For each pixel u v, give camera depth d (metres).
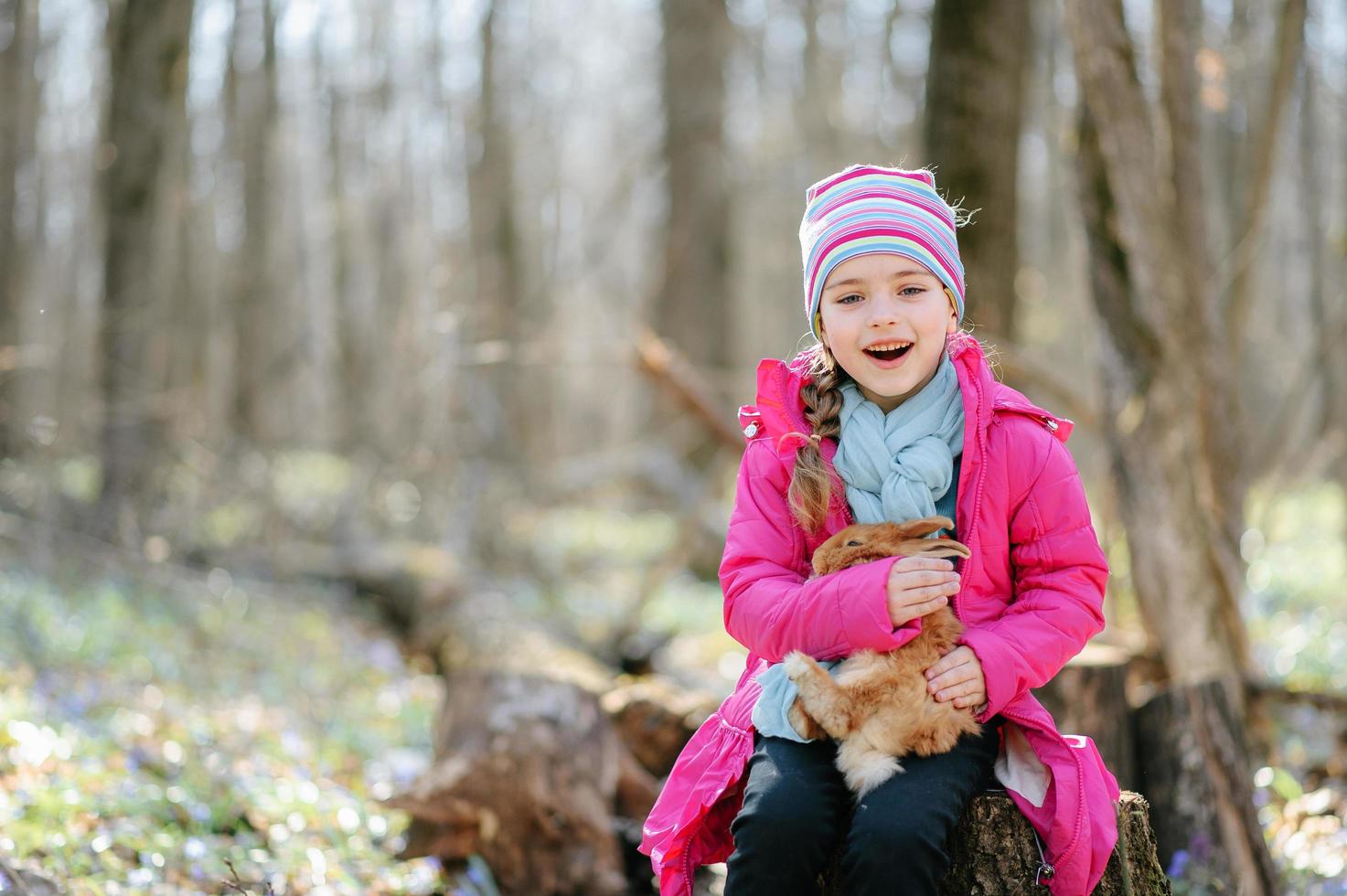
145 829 3.58
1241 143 9.46
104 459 9.10
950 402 2.47
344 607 9.12
